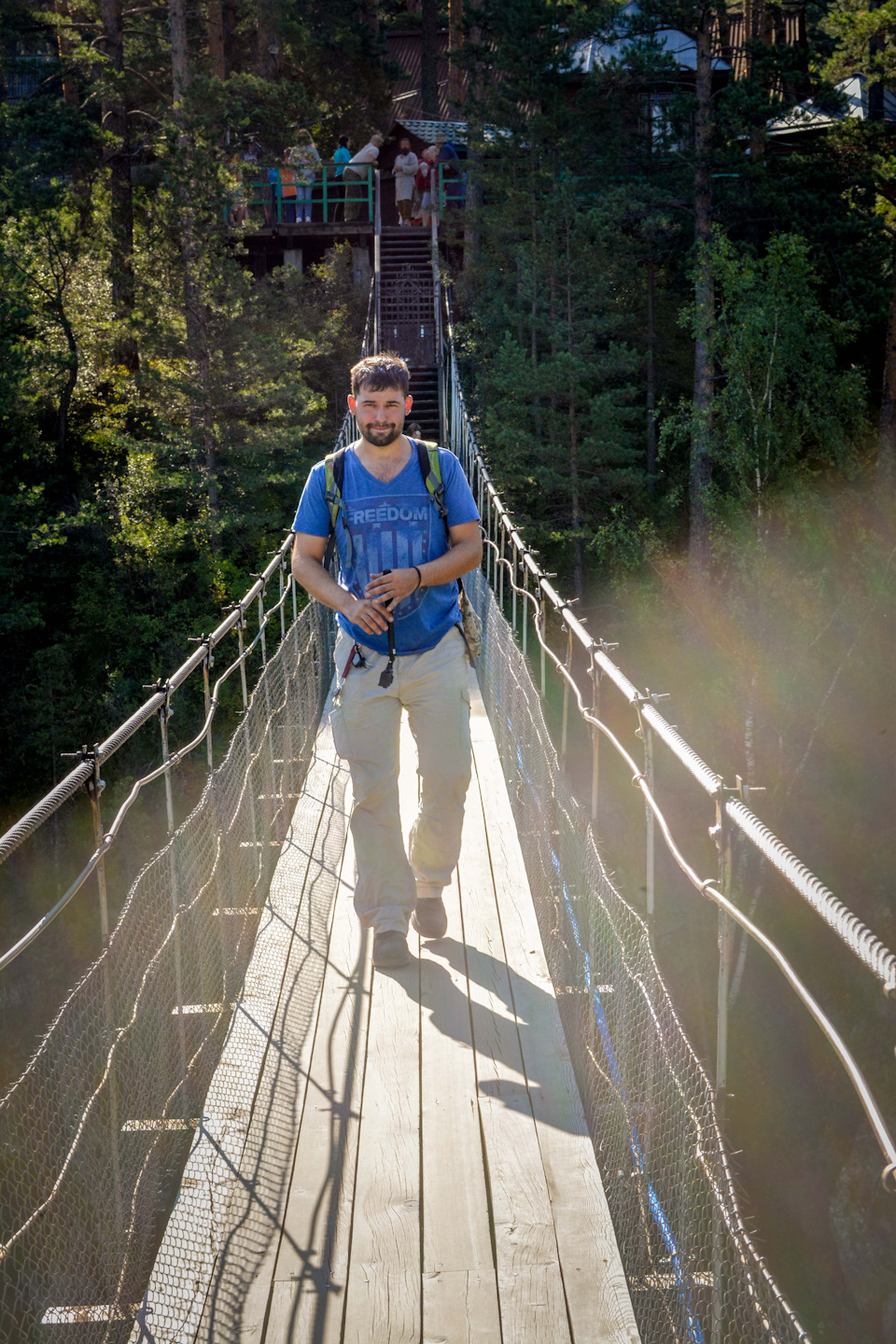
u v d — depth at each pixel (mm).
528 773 4379
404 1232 2262
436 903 3486
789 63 17422
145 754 17875
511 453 18859
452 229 22984
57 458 20766
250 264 23562
